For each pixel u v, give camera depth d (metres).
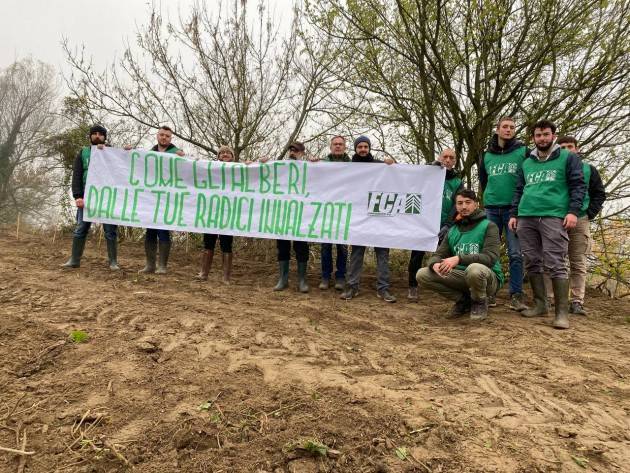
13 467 2.15
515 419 2.64
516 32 6.81
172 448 2.29
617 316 5.47
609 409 2.82
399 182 5.91
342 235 5.98
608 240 7.34
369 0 7.18
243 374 3.14
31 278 5.79
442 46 7.32
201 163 6.45
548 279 5.93
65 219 10.90
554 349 3.94
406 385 3.07
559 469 2.18
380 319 4.92
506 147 5.45
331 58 9.36
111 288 5.51
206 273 6.54
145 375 3.07
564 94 6.75
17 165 24.36
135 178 6.56
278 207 6.24
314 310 5.12
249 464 2.18
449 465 2.20
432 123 7.72
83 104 9.36
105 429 2.44
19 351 3.40
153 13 9.16
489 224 4.86
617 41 6.24
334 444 2.33
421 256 5.91
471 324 4.76
